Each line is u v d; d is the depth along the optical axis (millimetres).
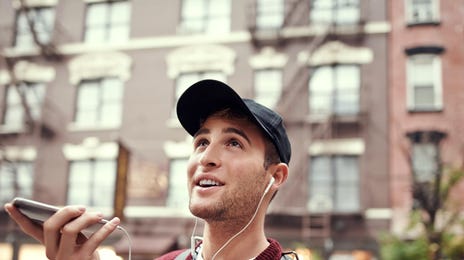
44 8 16219
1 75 15859
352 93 13586
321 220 12883
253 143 1540
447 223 10875
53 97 15352
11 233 14453
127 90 14852
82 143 14688
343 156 13258
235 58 14367
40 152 14828
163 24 15109
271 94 14031
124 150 12820
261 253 1521
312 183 13273
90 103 15141
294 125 13586
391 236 11305
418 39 13367
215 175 1476
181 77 14688
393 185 12656
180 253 1714
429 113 12914
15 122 15508
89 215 1340
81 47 15492
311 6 14422
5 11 16312
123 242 13148
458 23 13289
